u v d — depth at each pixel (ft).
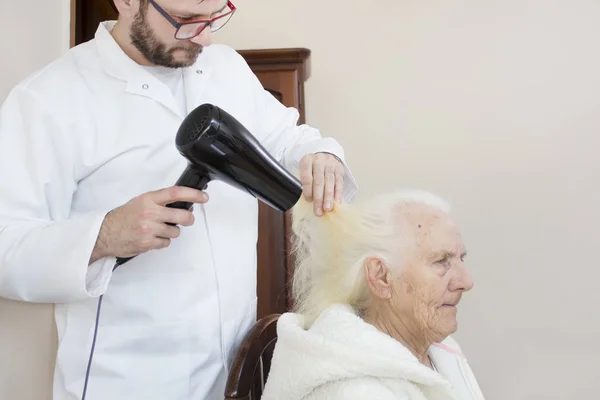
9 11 3.86
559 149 6.30
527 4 6.37
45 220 2.87
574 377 6.16
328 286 3.08
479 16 6.42
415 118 6.47
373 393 2.44
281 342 2.79
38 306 3.47
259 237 5.16
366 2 6.54
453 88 6.43
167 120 3.25
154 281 3.07
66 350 3.05
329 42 6.57
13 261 2.68
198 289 3.15
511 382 6.23
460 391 3.34
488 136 6.38
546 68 6.34
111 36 3.32
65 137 3.01
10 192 2.82
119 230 2.59
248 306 3.47
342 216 3.04
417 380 2.54
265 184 2.59
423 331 2.85
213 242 3.23
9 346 3.46
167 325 3.05
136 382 3.01
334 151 3.39
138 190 3.13
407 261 2.84
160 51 3.04
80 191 3.14
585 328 6.16
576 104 6.30
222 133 2.43
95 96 3.16
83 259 2.60
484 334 6.27
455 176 6.40
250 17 6.63
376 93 6.51
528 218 6.30
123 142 3.11
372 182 6.48
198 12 2.83
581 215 6.23
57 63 3.25
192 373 3.11
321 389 2.55
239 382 2.83
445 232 2.86
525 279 6.26
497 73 6.40
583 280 6.20
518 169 6.33
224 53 3.87
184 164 3.23
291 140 3.80
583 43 6.30
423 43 6.48
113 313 3.04
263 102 3.90
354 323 2.67
